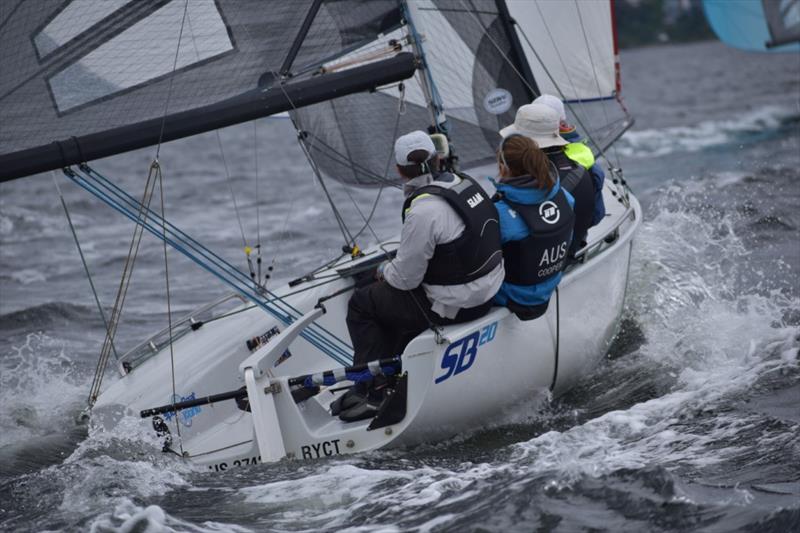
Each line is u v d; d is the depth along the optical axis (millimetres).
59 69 14062
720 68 133875
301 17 15383
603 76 22344
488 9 20094
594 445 12945
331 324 17812
